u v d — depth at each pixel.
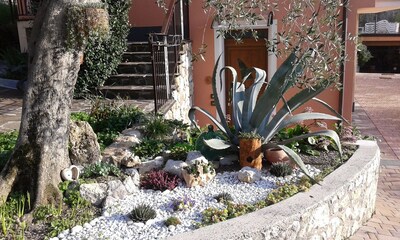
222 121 4.30
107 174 3.56
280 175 3.75
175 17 7.20
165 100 6.28
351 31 7.17
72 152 3.77
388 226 3.94
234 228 2.77
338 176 3.68
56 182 3.26
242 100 4.40
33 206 3.10
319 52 3.47
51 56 3.08
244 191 3.48
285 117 4.29
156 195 3.40
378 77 18.80
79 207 3.18
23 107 3.18
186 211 3.14
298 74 3.70
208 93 8.16
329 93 7.38
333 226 3.42
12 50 9.45
